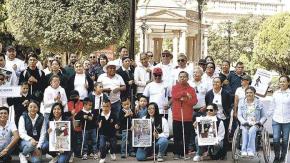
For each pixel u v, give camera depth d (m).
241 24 53.91
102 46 15.76
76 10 14.98
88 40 15.27
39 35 15.23
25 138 10.20
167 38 48.47
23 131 10.27
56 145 10.36
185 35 44.06
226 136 11.48
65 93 11.20
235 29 54.12
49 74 11.62
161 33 45.06
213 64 12.09
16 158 10.95
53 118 10.58
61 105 10.62
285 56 37.78
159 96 11.62
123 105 11.48
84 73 11.84
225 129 11.48
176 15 43.25
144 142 11.09
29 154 10.34
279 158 11.02
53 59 12.79
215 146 11.33
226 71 12.42
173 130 11.53
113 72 11.67
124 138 11.46
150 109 11.22
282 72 39.75
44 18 15.05
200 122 11.11
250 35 53.06
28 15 15.16
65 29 15.00
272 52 38.56
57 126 10.42
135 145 11.05
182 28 43.56
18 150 10.86
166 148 11.55
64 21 14.98
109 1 15.20
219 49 53.94
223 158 11.45
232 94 11.98
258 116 10.91
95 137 11.30
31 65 11.25
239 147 11.22
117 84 11.66
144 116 11.41
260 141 11.33
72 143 10.67
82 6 15.00
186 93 11.32
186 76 11.32
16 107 10.89
